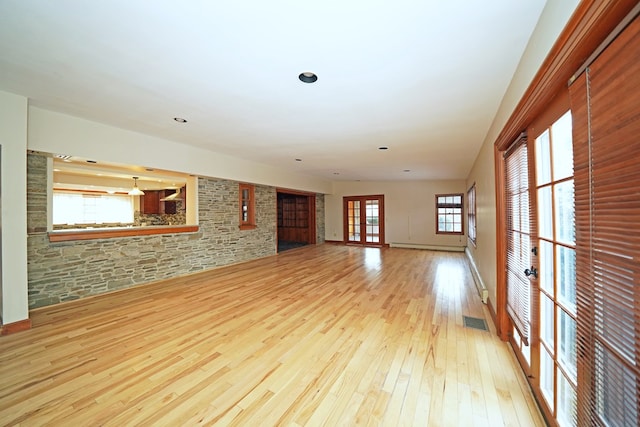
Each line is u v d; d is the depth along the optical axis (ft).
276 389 5.89
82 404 5.39
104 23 4.99
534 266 5.65
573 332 4.10
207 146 15.03
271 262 20.81
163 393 5.74
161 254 15.15
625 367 2.59
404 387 5.93
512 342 7.70
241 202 20.85
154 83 7.50
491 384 6.01
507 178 7.93
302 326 9.18
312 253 25.36
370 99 8.39
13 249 8.67
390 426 4.84
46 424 4.87
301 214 34.47
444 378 6.24
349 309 10.78
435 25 4.94
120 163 11.93
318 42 5.53
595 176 2.99
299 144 14.28
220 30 5.16
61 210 20.54
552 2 4.03
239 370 6.59
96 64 6.52
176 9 4.59
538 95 4.65
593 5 2.68
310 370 6.59
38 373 6.43
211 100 8.63
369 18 4.77
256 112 9.63
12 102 8.47
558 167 4.53
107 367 6.70
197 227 16.96
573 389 4.04
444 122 10.41
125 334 8.53
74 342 7.99
